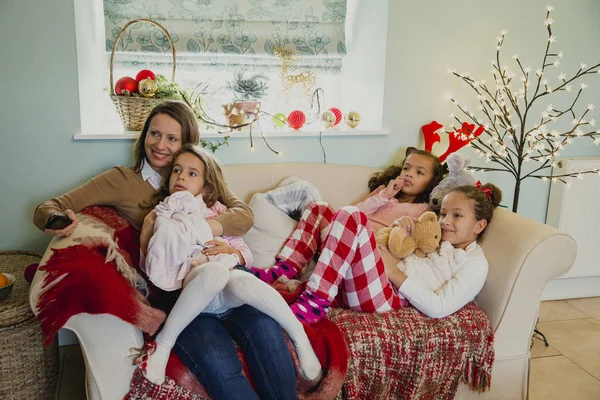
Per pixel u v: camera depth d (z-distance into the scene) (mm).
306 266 1967
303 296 1687
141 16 2389
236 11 2498
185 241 1559
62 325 1289
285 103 2627
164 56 2434
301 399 1554
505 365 1812
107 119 2412
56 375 1876
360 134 2393
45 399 1735
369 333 1637
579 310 2641
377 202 2137
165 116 1824
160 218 1586
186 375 1426
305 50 2604
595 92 2635
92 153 2090
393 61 2361
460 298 1735
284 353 1489
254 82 2314
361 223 1719
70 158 2076
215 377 1403
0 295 1586
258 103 2285
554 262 1735
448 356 1693
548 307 2672
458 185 2027
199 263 1575
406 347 1650
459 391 1786
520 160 2312
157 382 1384
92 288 1308
